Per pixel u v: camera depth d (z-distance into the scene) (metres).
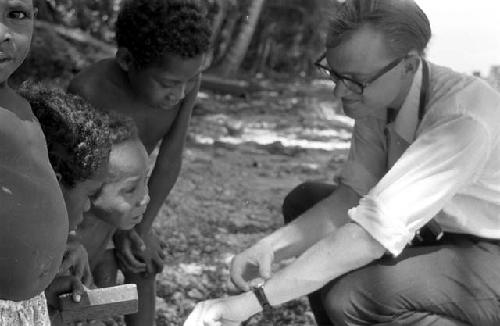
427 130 3.12
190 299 4.65
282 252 3.53
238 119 11.20
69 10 14.82
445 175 3.03
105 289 2.86
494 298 3.18
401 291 3.17
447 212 3.21
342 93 3.20
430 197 3.03
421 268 3.19
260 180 7.69
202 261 5.32
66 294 2.82
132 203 3.02
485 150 3.06
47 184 2.26
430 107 3.18
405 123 3.27
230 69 15.29
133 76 3.40
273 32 16.75
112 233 3.48
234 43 15.41
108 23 15.11
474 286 3.17
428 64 3.28
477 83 3.19
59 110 2.67
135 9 3.29
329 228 3.56
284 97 13.59
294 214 3.90
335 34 3.09
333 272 3.11
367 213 3.06
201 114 11.33
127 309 2.88
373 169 3.58
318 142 9.88
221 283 4.91
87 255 3.10
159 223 6.04
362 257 3.09
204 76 13.99
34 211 2.22
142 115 3.59
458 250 3.22
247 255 3.47
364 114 3.27
